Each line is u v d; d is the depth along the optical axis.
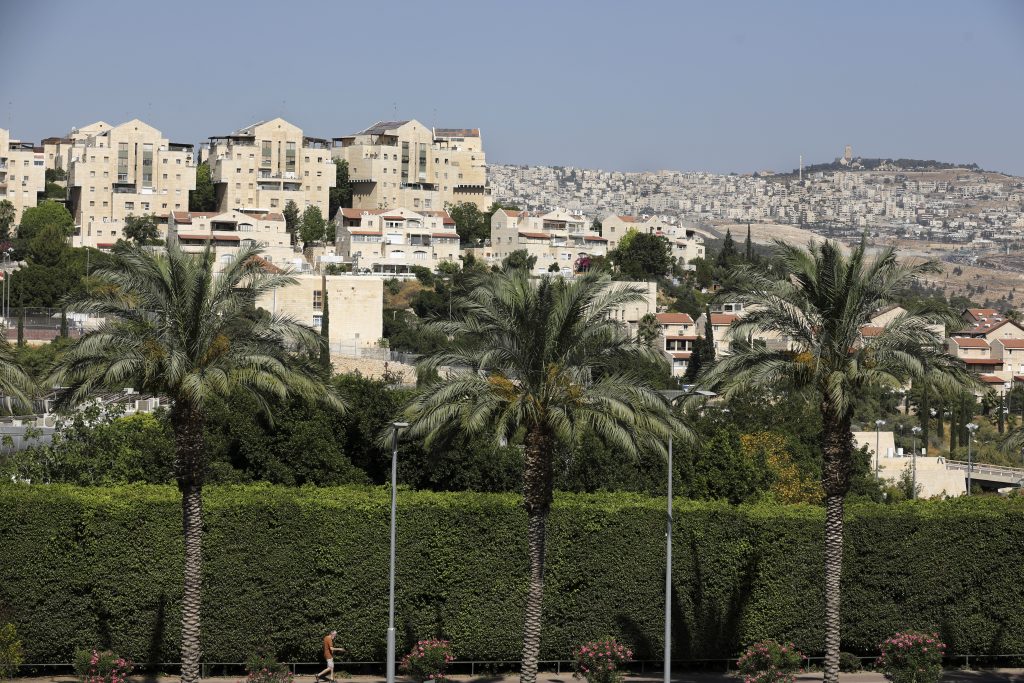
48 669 88.31
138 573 87.69
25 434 114.62
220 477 106.56
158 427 114.31
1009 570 97.88
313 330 80.44
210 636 88.38
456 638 91.44
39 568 86.56
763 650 89.69
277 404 111.38
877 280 80.81
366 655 90.62
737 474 117.81
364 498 93.12
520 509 92.56
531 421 79.69
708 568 94.81
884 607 96.56
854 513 97.94
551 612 92.25
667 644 84.38
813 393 82.31
